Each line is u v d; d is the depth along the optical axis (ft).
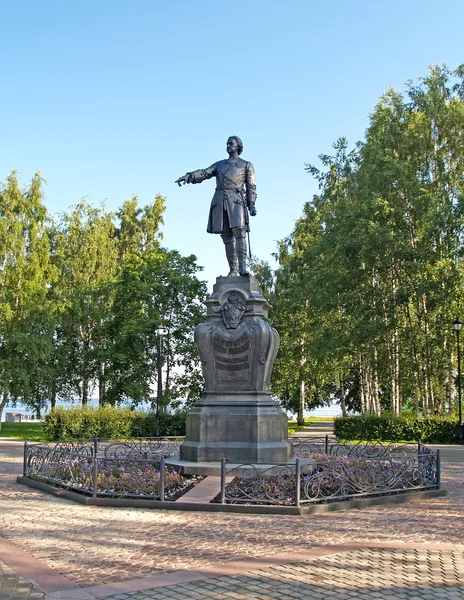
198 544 26.43
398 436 93.97
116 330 120.98
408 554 25.04
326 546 26.16
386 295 96.48
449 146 102.42
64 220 150.41
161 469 34.83
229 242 48.96
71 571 22.59
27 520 31.45
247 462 42.50
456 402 115.96
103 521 31.09
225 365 45.09
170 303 121.29
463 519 32.17
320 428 138.31
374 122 108.58
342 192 113.39
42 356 117.19
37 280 121.39
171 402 118.93
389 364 100.12
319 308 104.37
